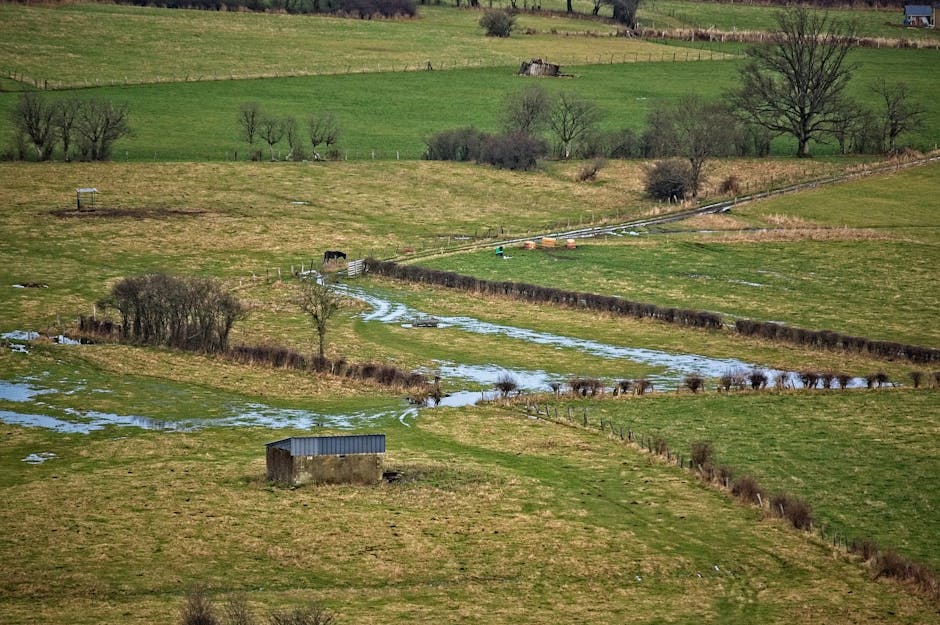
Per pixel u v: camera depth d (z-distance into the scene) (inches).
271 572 6274.6
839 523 7076.8
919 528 7007.9
